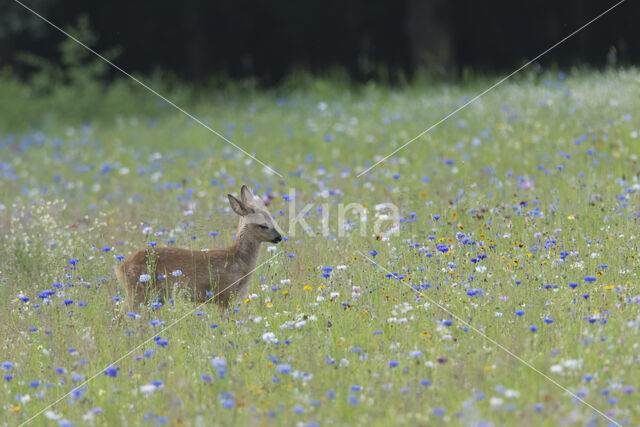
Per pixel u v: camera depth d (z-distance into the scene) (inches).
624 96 802.2
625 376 315.3
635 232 464.8
